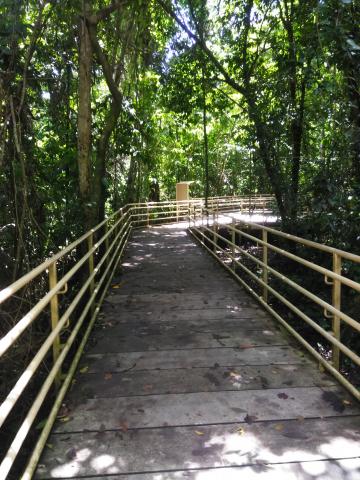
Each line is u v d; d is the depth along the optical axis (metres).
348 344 6.32
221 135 27.00
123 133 12.54
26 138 7.43
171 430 3.21
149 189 22.83
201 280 8.30
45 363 5.45
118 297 7.08
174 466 2.81
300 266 10.02
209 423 3.30
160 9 12.48
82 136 8.62
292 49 9.41
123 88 14.93
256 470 2.76
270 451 2.94
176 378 4.09
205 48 11.25
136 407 3.56
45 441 3.04
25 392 5.05
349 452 2.93
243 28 12.34
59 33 10.08
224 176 31.77
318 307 8.23
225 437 3.11
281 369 4.27
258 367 4.32
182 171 29.92
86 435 3.16
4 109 6.61
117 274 8.91
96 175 9.66
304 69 8.71
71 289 8.38
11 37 6.48
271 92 10.57
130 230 15.53
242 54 11.68
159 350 4.80
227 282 8.12
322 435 3.12
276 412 3.44
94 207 8.82
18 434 2.50
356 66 6.43
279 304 8.81
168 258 10.89
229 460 2.86
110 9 9.16
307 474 2.72
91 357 4.62
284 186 10.39
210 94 14.98
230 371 4.23
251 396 3.72
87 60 8.46
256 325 5.62
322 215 8.03
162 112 19.30
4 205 7.28
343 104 7.23
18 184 7.31
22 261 7.04
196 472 2.75
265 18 10.88
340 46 6.29
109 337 5.23
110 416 3.42
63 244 8.73
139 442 3.07
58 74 9.20
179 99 13.92
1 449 4.33
